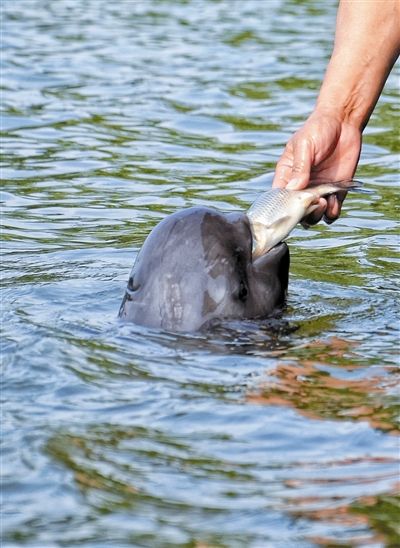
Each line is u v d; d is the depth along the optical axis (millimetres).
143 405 9852
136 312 11727
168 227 11898
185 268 11648
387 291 13883
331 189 12469
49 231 16891
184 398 10000
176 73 28266
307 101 25672
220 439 9211
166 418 9586
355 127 13656
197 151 21906
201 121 24031
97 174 20250
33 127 23312
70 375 10500
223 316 11609
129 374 10539
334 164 13578
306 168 12930
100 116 24250
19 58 29562
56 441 9117
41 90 26328
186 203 18547
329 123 13281
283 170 13281
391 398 10062
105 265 14930
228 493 8352
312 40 32719
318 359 11047
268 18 36750
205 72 28391
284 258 12203
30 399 9969
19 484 8453
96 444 9086
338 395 10133
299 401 9977
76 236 16641
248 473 8641
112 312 12492
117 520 7961
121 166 20797
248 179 20062
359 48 13672
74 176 20109
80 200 18672
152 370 10641
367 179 20297
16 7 38250
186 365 10773
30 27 34344
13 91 26172
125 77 27797
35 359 10891
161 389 10203
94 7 38781
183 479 8547
